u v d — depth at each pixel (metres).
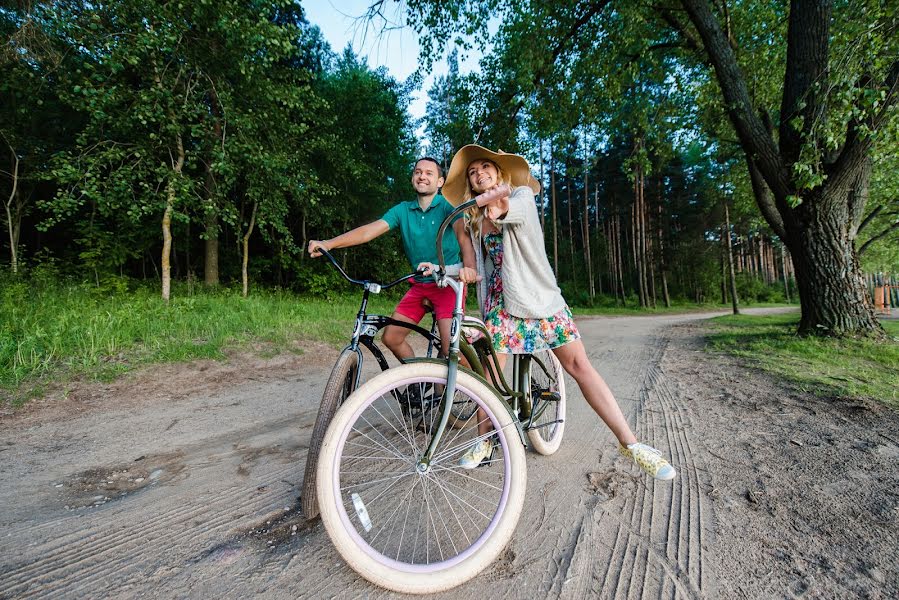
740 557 1.48
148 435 2.84
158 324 5.52
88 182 6.19
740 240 32.59
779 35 7.27
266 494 1.99
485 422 1.84
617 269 32.84
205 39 6.67
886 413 2.96
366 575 1.32
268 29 6.53
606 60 8.04
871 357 4.86
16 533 1.67
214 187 8.38
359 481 2.06
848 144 5.45
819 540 1.56
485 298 2.04
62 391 3.60
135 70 6.59
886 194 8.80
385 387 1.46
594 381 1.94
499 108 9.36
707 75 7.73
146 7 5.94
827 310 5.91
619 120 9.30
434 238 2.36
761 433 2.70
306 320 7.54
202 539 1.63
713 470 2.19
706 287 35.31
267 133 8.26
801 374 4.17
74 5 5.95
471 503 1.88
